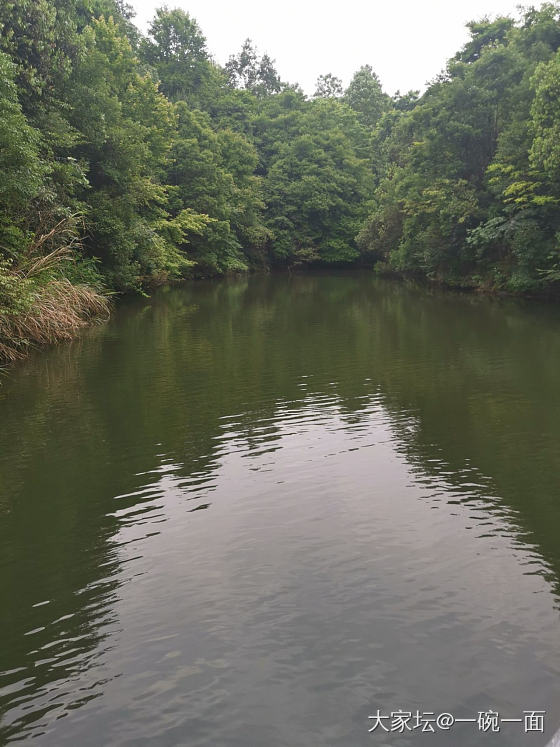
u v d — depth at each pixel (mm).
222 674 3467
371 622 3893
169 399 9477
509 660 3531
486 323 18016
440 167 29703
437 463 6730
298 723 3131
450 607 4043
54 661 3617
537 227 22828
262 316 20266
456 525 5242
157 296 28000
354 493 5938
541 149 20641
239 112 54156
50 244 16672
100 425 8172
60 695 3348
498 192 25750
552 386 10125
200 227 35031
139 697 3326
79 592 4320
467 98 27984
